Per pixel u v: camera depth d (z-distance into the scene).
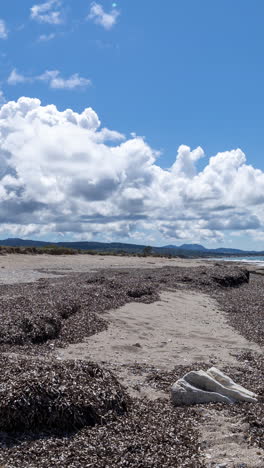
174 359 11.01
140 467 5.48
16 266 36.22
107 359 10.48
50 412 6.47
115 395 7.32
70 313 14.68
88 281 22.58
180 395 7.85
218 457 5.76
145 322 15.39
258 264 72.31
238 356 11.86
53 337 12.09
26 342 11.22
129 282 23.08
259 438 6.35
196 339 13.77
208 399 7.87
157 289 22.92
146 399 7.98
